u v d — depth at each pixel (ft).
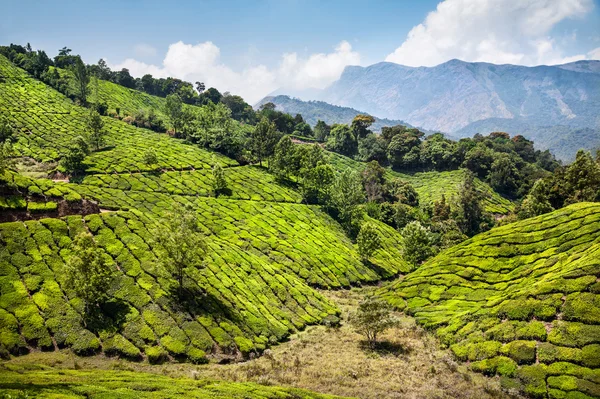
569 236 199.52
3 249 161.38
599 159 357.20
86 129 441.68
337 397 112.47
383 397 118.11
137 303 159.94
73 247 152.25
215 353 151.33
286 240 306.96
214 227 297.53
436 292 216.13
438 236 387.55
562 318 138.72
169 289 174.50
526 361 130.41
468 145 655.76
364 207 455.22
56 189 217.36
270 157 477.77
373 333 177.27
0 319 132.16
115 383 95.86
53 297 148.97
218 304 180.45
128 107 619.26
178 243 168.14
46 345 132.36
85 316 146.20
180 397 88.07
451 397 119.03
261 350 164.45
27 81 546.26
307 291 235.20
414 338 176.96
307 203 409.90
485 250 229.86
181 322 158.71
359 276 295.07
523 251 212.02
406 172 655.35
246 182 411.34
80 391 82.28
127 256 183.52
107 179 342.03
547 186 342.64
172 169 399.85
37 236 173.47
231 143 488.02
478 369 138.10
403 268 344.08
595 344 123.85
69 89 558.97
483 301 189.57
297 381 130.82
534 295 155.43
